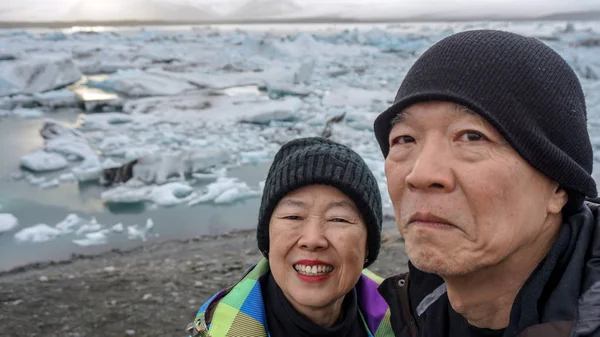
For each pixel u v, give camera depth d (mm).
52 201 6809
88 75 22859
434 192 828
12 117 12805
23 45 32531
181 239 5383
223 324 1363
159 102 14539
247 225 5922
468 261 821
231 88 19094
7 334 3111
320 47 31500
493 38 864
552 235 899
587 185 855
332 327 1444
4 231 5727
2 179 7770
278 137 10703
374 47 33031
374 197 1467
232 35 44656
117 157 9406
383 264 4133
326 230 1359
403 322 1273
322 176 1356
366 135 10680
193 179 7734
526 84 825
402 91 921
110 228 5844
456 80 833
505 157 813
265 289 1525
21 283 3961
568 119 848
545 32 43438
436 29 47375
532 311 843
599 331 760
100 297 3641
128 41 41000
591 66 17844
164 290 3762
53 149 9109
